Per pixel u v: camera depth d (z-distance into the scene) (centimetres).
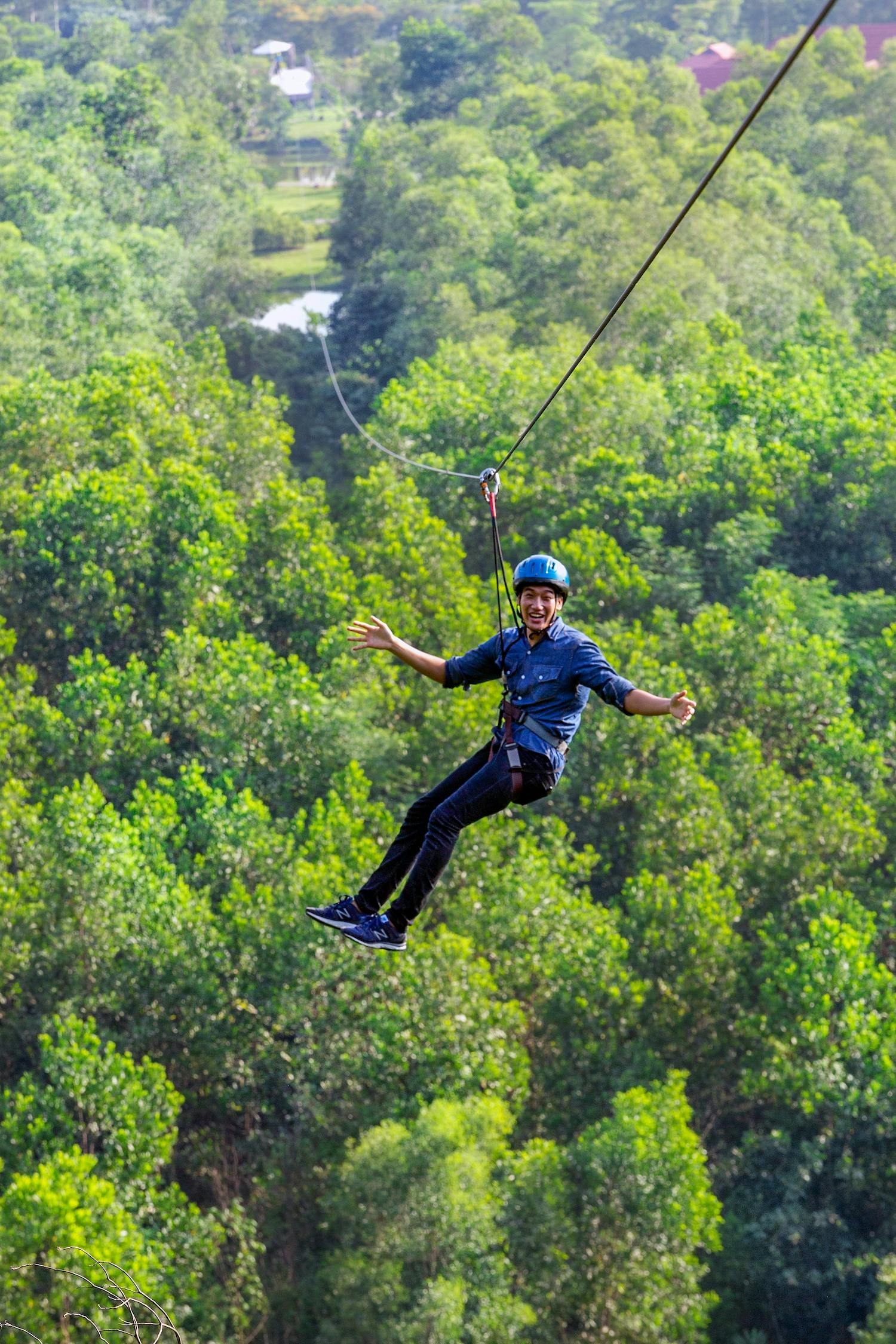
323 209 15025
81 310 9138
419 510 5525
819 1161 3256
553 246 9244
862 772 4309
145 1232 2903
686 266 8281
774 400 6550
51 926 3469
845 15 17325
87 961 3491
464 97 15675
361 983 3281
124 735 4259
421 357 9150
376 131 12812
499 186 10588
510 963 3456
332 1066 3234
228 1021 3434
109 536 4994
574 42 18638
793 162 11781
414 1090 3173
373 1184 2823
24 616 5125
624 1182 2917
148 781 4288
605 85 12125
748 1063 3506
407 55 16212
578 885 4312
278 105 17862
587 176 10250
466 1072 3133
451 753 4141
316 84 18812
